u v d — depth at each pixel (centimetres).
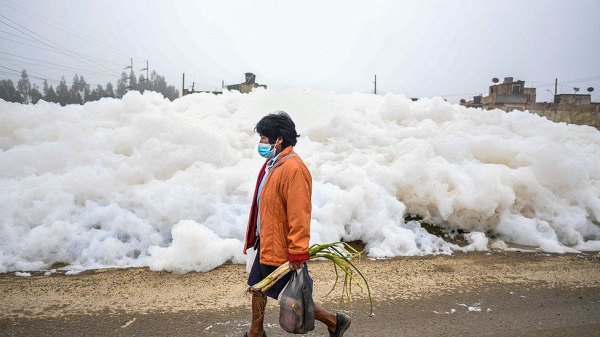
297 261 278
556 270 504
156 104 915
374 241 568
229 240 506
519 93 4972
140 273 464
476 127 838
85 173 590
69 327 347
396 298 416
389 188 632
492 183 612
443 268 501
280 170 286
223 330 347
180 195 564
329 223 562
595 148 893
